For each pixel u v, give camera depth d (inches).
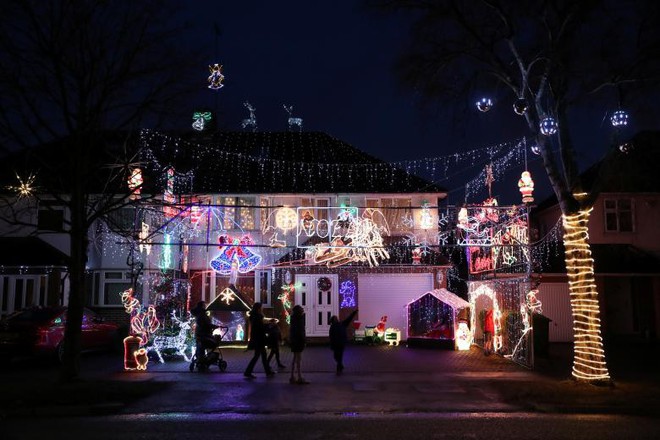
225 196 923.4
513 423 396.8
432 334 813.9
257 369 623.8
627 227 979.9
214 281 924.0
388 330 863.1
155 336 697.6
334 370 616.7
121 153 607.8
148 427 379.6
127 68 502.3
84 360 695.1
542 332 715.4
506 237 695.7
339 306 889.5
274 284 898.1
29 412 418.0
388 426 385.1
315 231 873.5
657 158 968.3
